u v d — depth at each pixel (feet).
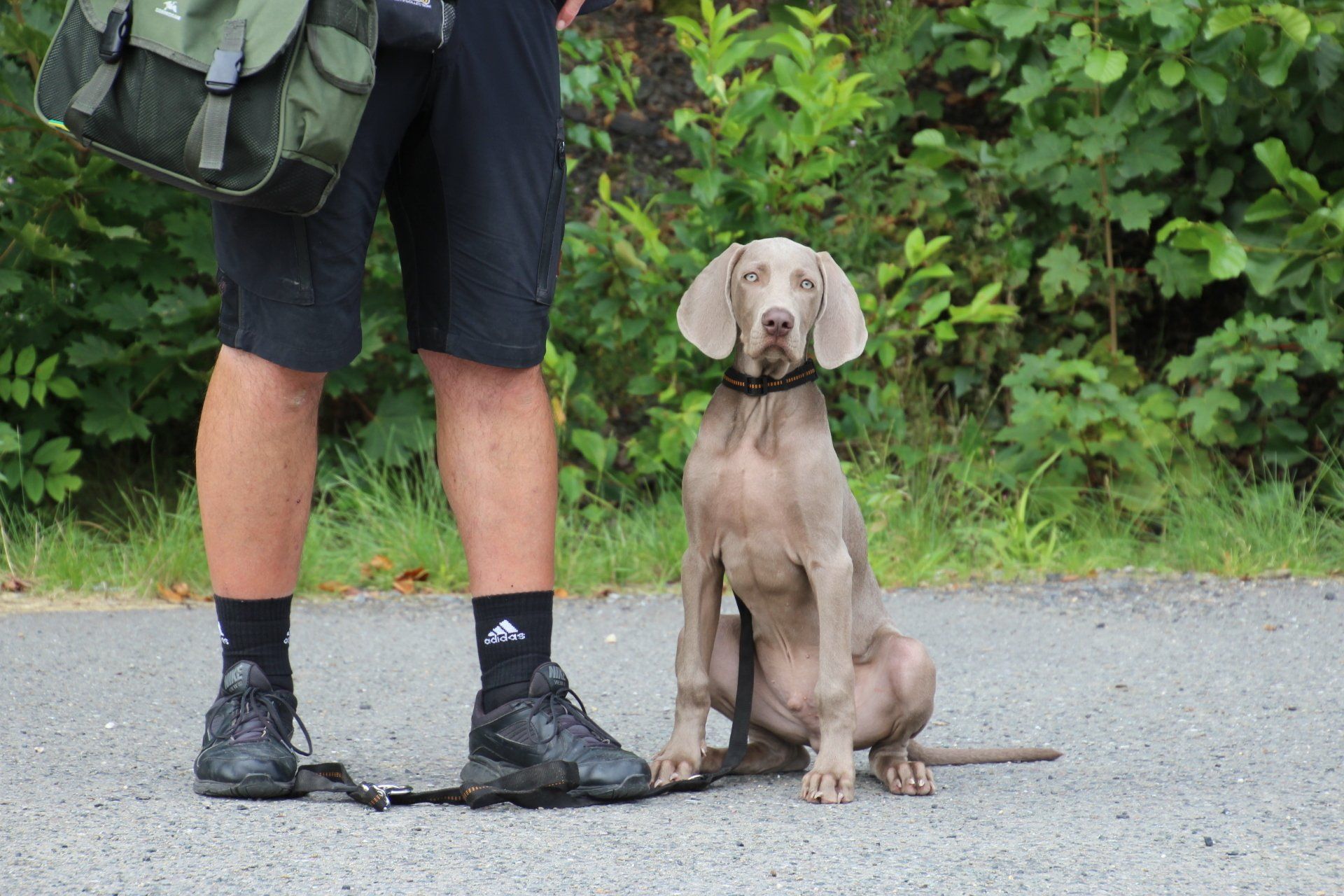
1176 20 27.76
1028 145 30.89
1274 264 28.86
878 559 27.12
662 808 12.35
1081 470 29.45
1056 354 29.04
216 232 12.46
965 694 18.39
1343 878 10.18
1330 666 19.58
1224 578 26.76
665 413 28.73
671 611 24.48
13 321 27.35
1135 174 29.89
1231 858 10.70
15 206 27.02
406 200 12.91
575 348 31.07
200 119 11.00
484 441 13.16
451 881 9.94
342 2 11.21
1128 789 13.25
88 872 10.05
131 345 28.07
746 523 13.56
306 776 12.34
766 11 35.50
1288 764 14.28
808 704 13.93
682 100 34.27
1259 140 30.99
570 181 32.65
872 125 33.09
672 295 29.81
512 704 12.92
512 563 13.15
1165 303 33.53
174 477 30.30
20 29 25.34
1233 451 31.78
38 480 26.76
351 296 12.50
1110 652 20.92
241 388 12.59
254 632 13.01
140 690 17.69
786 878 10.10
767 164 30.45
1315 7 29.58
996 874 10.23
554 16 13.24
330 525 27.89
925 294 31.53
